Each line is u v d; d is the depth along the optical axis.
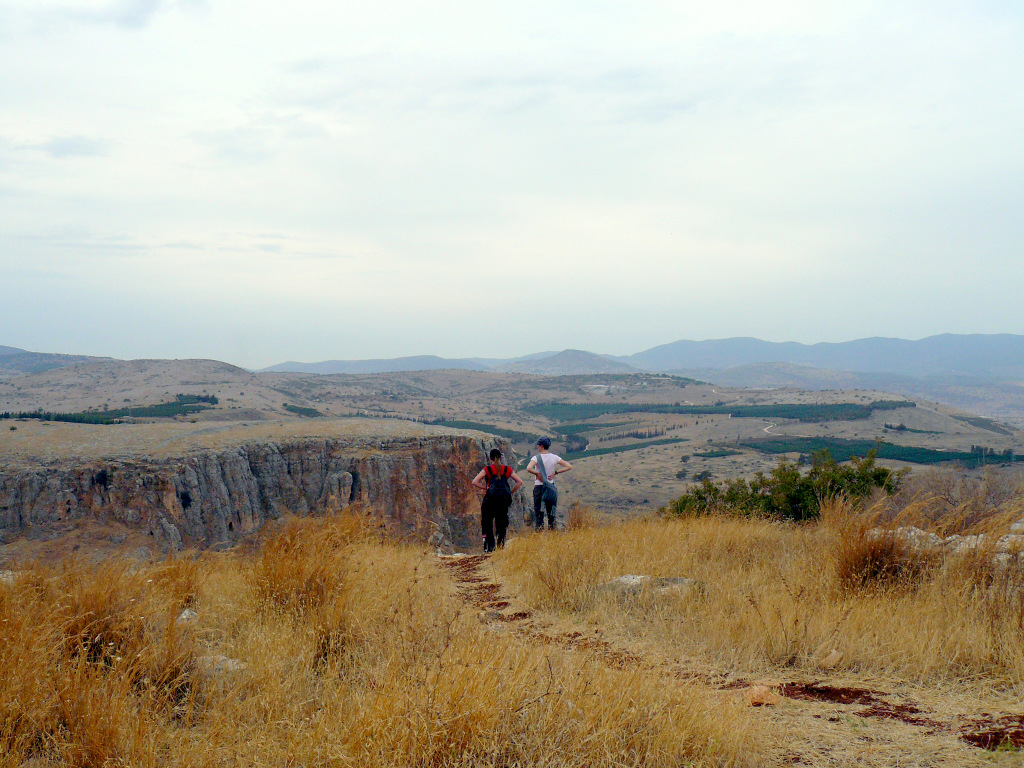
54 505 82.56
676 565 7.23
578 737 3.03
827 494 12.95
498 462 11.31
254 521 94.75
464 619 5.08
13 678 3.14
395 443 104.00
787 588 5.75
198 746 2.88
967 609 4.89
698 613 5.44
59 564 4.55
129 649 3.78
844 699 3.84
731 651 4.58
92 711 3.03
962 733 3.24
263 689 3.54
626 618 5.58
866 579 5.83
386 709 3.03
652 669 4.18
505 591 7.07
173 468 88.31
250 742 2.92
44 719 3.07
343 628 4.59
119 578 4.57
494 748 2.91
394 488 98.94
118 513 83.88
